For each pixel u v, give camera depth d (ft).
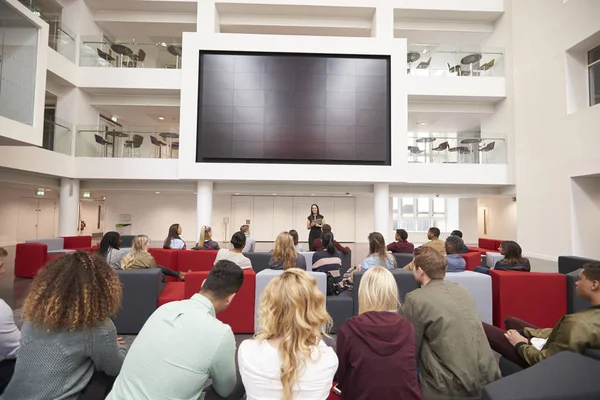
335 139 29.45
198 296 4.61
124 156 30.78
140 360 3.92
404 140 29.53
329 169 29.19
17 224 40.81
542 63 29.22
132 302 11.23
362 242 48.73
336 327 11.46
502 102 33.96
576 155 25.76
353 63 29.86
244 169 28.91
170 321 4.15
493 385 4.35
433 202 55.21
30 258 19.89
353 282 11.75
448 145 32.19
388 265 12.23
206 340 4.04
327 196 49.19
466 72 33.47
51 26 28.89
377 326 4.63
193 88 29.14
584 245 26.27
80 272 4.28
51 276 4.23
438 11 35.09
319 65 29.66
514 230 43.06
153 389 3.79
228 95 29.19
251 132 29.14
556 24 27.76
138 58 32.53
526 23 31.27
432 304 5.83
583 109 25.17
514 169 32.35
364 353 4.50
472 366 5.49
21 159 25.16
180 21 36.32
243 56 29.45
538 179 29.48
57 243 24.91
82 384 4.31
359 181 29.53
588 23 24.82
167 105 33.94
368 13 35.58
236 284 4.87
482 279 10.92
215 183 32.22
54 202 46.68
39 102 19.33
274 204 49.03
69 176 29.76
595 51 26.30
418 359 6.05
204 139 28.96
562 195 27.02
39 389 4.03
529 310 10.88
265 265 17.83
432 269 6.44
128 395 3.82
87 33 34.88
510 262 12.06
